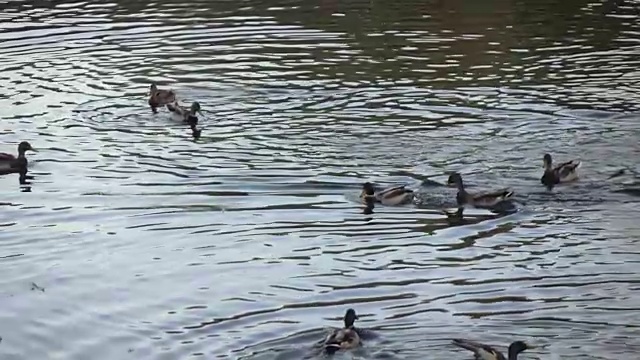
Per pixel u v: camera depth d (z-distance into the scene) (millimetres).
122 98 34000
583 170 27234
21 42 41312
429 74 36188
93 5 48281
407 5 47688
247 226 23953
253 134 30469
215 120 31828
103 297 20406
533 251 22234
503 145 29203
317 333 18484
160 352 18078
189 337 18594
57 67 37719
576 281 20531
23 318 19609
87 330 19094
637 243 22531
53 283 21094
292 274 21219
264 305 19797
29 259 22328
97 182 27109
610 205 24953
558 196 25562
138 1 48938
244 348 18000
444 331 18328
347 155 28578
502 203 25078
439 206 25156
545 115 31656
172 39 41688
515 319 18781
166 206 25281
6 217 24828
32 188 26781
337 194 25984
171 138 30375
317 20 44594
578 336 18016
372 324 18672
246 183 26703
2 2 49000
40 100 33906
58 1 49125
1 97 34188
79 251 22703
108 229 23938
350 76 35938
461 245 22703
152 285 20875
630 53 38844
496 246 22562
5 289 20859
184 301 20109
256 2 48406
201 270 21547
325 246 22734
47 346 18578
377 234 23422
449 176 25891
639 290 20031
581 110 32000
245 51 39531
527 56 38625
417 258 21984
